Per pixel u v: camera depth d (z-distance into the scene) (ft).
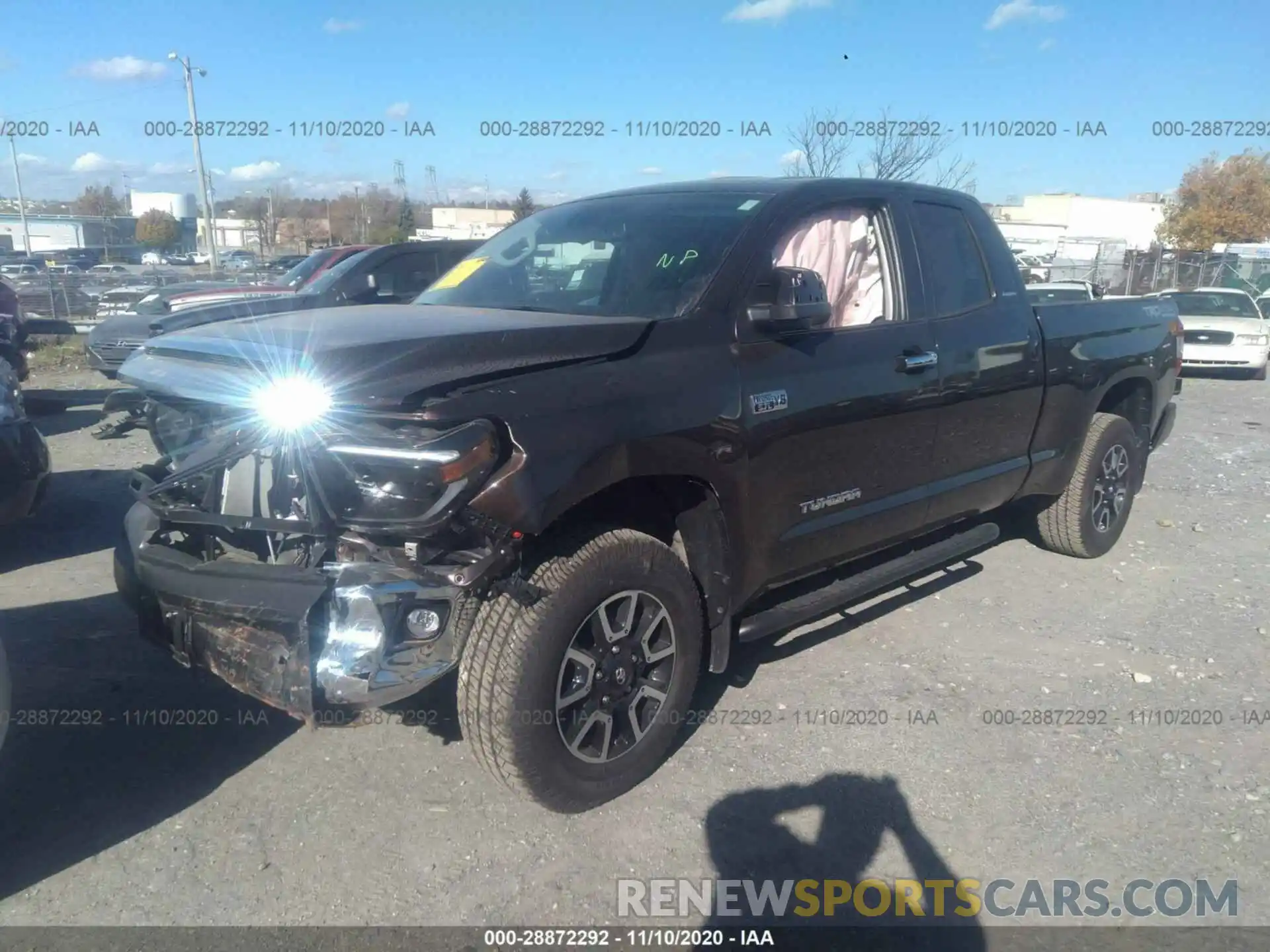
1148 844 10.44
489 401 9.24
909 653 14.96
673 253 12.43
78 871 9.77
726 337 11.52
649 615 10.93
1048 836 10.54
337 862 9.98
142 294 66.64
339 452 9.06
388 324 10.93
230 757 11.85
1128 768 11.86
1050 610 16.85
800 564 12.76
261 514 10.25
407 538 9.18
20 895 9.43
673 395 10.62
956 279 15.07
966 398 14.67
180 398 10.21
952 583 18.03
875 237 14.28
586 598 10.03
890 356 13.34
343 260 33.91
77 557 18.88
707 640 13.64
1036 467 16.85
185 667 10.59
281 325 11.18
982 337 14.96
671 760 11.87
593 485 9.75
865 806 11.02
